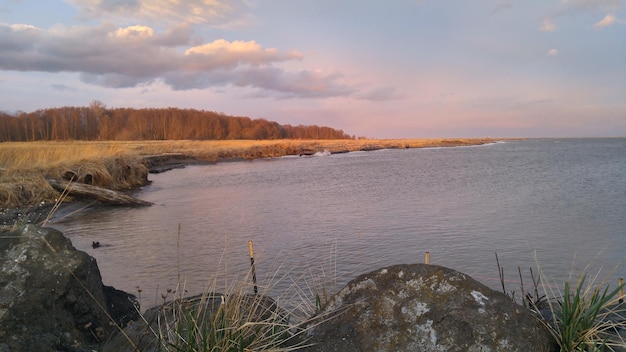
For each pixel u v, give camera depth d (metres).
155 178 29.97
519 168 35.78
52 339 3.90
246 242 10.75
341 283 7.46
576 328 3.14
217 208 16.58
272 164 45.16
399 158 54.31
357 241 10.73
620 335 3.22
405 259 9.12
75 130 89.75
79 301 4.32
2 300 3.85
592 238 10.81
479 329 2.93
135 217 14.57
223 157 53.19
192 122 112.50
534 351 2.88
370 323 3.12
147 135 103.88
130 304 5.36
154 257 9.28
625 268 8.41
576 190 20.81
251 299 4.02
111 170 22.89
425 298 3.18
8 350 3.64
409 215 14.41
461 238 10.92
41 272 4.16
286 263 8.84
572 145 116.00
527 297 4.11
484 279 7.74
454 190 21.44
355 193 20.72
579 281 3.91
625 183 23.52
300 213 15.24
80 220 13.98
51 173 18.80
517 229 11.94
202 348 3.13
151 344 3.45
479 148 93.75
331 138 149.50
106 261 9.02
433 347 2.92
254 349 3.18
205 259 9.12
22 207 15.13
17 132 75.25
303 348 3.16
